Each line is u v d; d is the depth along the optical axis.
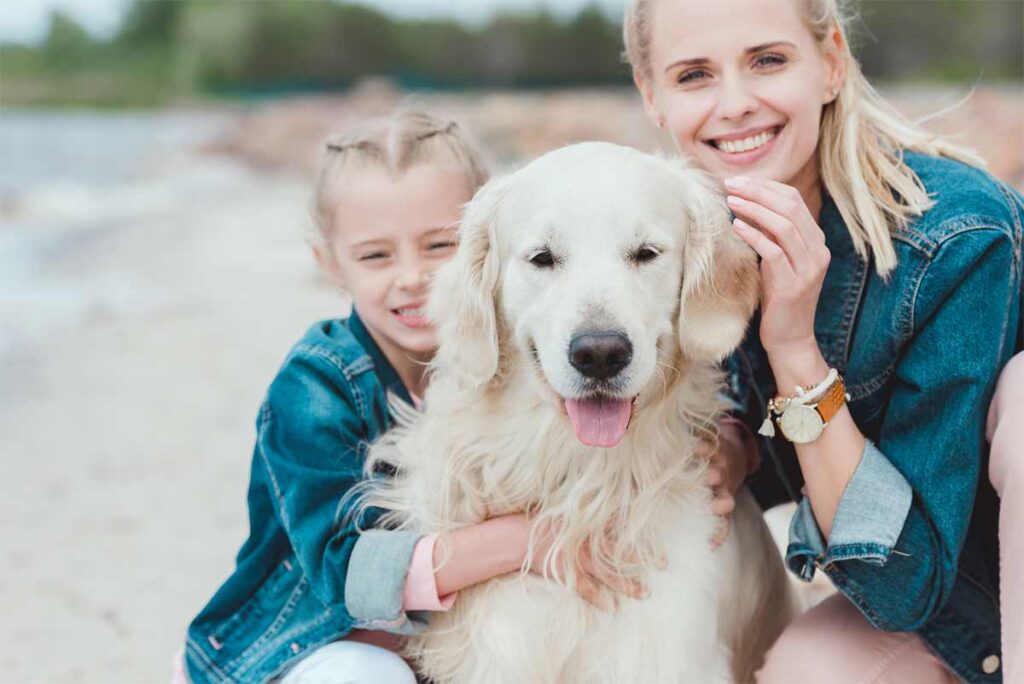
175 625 4.27
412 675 2.92
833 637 2.95
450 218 3.38
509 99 31.28
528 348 2.82
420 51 59.88
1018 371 2.64
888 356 2.80
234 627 3.06
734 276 2.86
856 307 2.88
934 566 2.68
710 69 2.97
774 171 2.96
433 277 3.11
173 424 7.03
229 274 12.66
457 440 2.97
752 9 2.88
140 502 5.65
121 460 6.33
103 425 7.03
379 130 3.43
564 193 2.74
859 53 3.42
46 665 3.96
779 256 2.62
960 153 3.04
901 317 2.74
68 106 61.72
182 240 15.50
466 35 58.97
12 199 20.42
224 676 2.97
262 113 35.75
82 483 5.94
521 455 2.93
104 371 8.41
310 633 2.95
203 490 5.82
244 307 10.73
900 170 2.91
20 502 5.66
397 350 3.44
